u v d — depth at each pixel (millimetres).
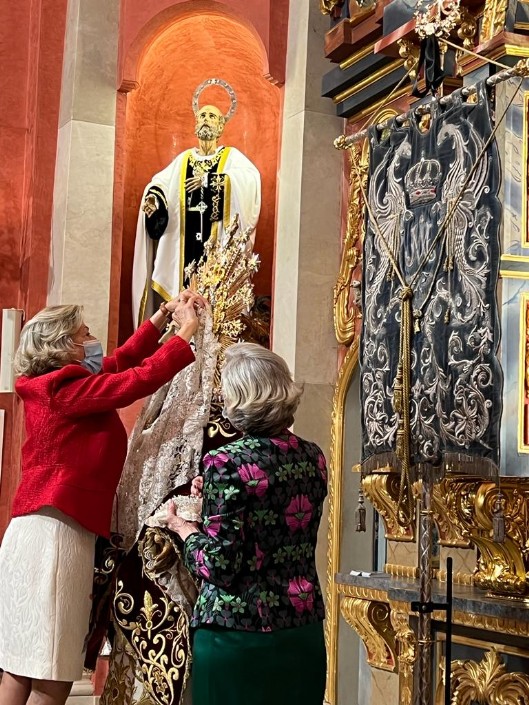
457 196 4422
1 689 4316
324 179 7281
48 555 4184
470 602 4586
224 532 3562
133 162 8680
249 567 3605
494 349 4203
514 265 4359
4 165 9141
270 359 3805
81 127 8266
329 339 7188
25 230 8945
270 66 7645
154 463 4410
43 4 8805
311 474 3779
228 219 7984
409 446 4547
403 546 6020
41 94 8742
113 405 4227
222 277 5152
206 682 3588
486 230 4273
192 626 3686
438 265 4492
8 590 4262
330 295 7223
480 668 4691
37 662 4148
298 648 3627
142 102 8711
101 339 8195
